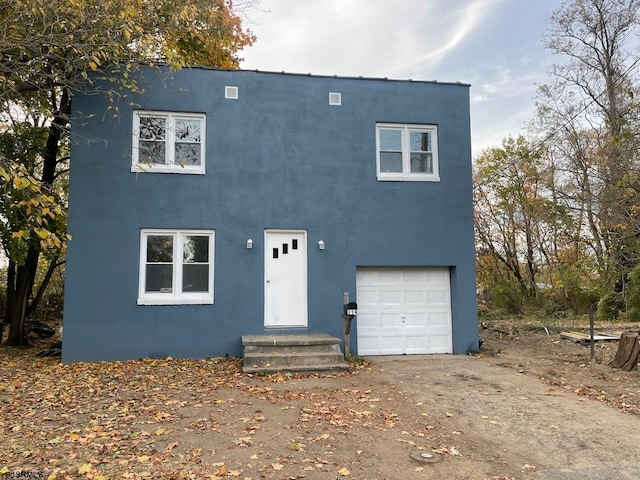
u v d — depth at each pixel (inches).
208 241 422.6
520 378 344.2
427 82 462.6
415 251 447.5
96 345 394.0
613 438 223.1
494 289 949.2
